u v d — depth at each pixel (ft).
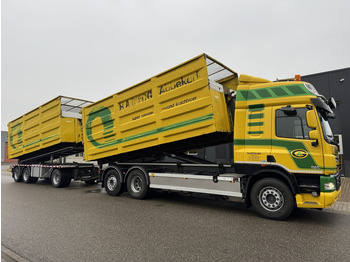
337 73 39.88
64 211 21.45
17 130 47.01
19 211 21.77
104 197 28.14
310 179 17.22
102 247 13.26
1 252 12.96
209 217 18.98
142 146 25.50
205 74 20.36
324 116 18.37
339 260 11.39
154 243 13.70
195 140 23.34
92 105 30.55
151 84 24.29
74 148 38.32
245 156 19.04
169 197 27.66
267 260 11.44
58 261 11.78
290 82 18.29
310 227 16.28
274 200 18.03
